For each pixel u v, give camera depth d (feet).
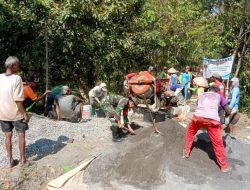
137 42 47.75
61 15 41.22
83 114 33.19
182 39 58.85
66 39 43.16
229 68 45.34
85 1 41.70
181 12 58.95
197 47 60.64
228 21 51.80
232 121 31.71
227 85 45.34
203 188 20.03
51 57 44.55
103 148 25.08
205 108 21.09
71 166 22.63
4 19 41.27
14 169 21.36
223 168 21.31
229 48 54.29
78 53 45.32
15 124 21.07
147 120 30.63
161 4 58.75
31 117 29.07
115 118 26.12
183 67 61.41
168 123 25.05
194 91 50.88
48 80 44.91
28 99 29.45
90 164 22.35
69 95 31.83
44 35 42.86
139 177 21.16
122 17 45.85
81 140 26.91
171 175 20.88
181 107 37.93
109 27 44.91
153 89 29.07
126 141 25.21
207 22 57.98
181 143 23.20
